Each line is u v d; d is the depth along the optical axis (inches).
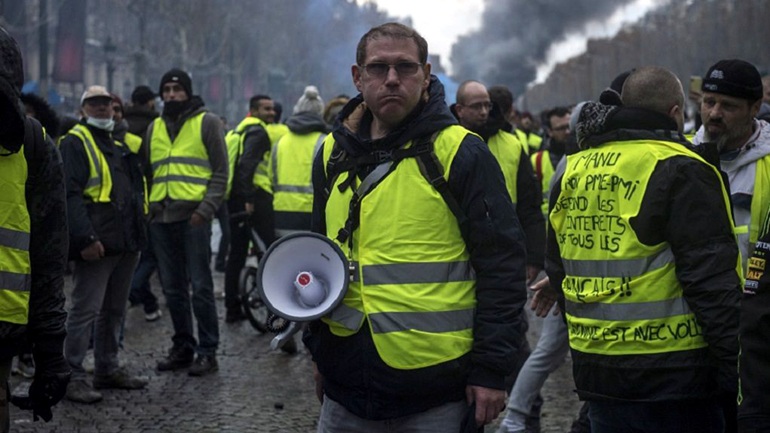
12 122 129.3
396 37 134.6
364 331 134.5
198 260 303.9
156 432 241.8
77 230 260.5
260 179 382.3
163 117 305.9
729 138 167.6
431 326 132.4
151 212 303.1
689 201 136.2
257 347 353.1
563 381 307.7
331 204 139.0
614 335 141.6
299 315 133.3
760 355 107.6
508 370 132.6
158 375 305.1
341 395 136.9
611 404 143.3
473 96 247.3
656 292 139.2
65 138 268.5
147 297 400.5
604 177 144.9
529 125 595.2
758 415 106.8
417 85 134.8
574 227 149.3
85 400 267.3
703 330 135.0
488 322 132.6
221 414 260.7
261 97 446.6
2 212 131.6
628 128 144.9
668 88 145.6
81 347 269.4
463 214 133.1
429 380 132.3
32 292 139.2
